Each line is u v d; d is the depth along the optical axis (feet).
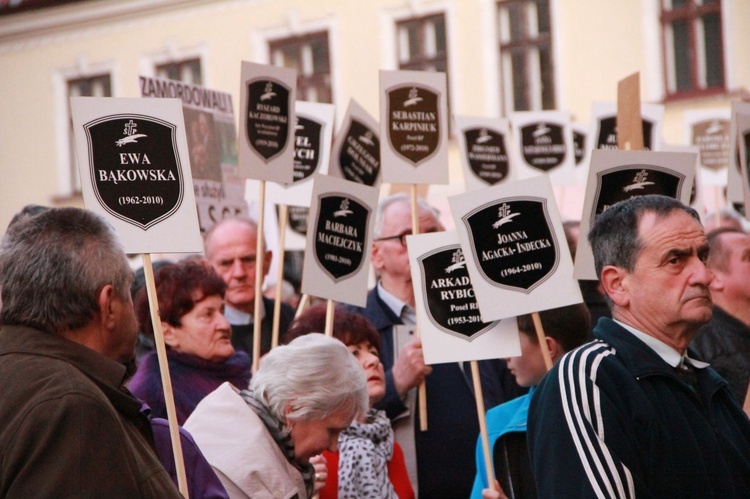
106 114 13.84
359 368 14.07
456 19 72.13
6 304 10.41
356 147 23.27
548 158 27.61
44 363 9.97
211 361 18.31
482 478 16.92
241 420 13.75
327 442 13.91
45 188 79.51
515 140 27.68
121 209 13.73
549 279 15.80
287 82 19.95
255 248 23.17
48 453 9.34
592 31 69.62
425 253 16.90
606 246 12.65
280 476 13.52
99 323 10.53
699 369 12.60
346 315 18.42
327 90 74.33
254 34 75.10
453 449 19.85
